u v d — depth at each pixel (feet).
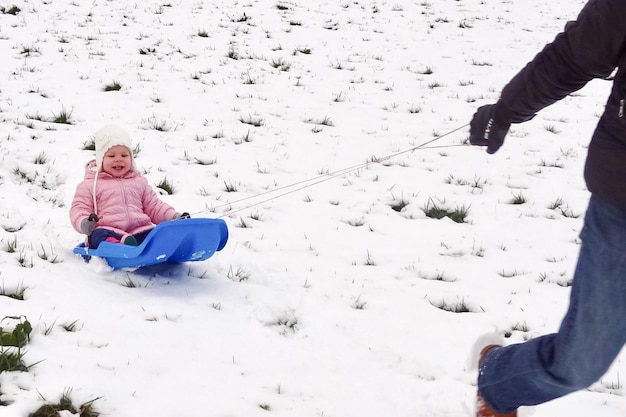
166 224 14.65
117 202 16.58
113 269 15.71
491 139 8.28
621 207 7.07
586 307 7.32
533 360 8.17
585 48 7.14
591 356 7.52
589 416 11.59
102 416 10.06
